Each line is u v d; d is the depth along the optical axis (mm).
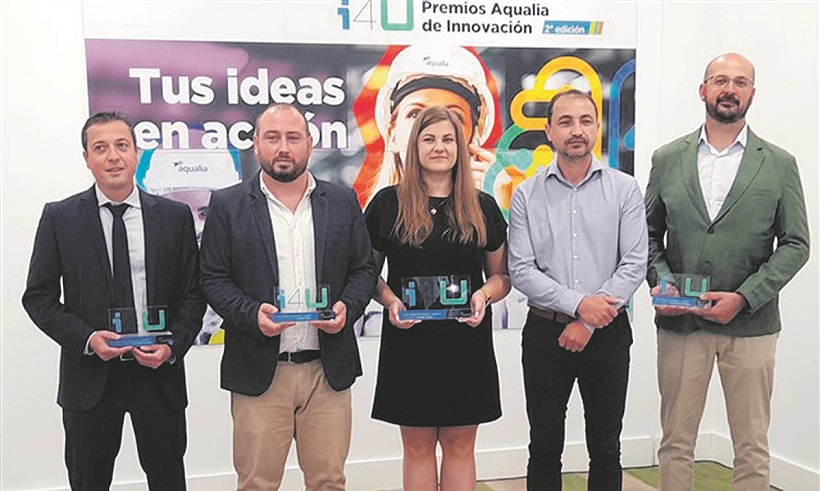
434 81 3381
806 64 3201
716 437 3828
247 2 3191
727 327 2555
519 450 3627
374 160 3354
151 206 2285
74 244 2201
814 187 3189
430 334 2350
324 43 3270
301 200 2307
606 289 2381
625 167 3617
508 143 3471
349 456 3455
